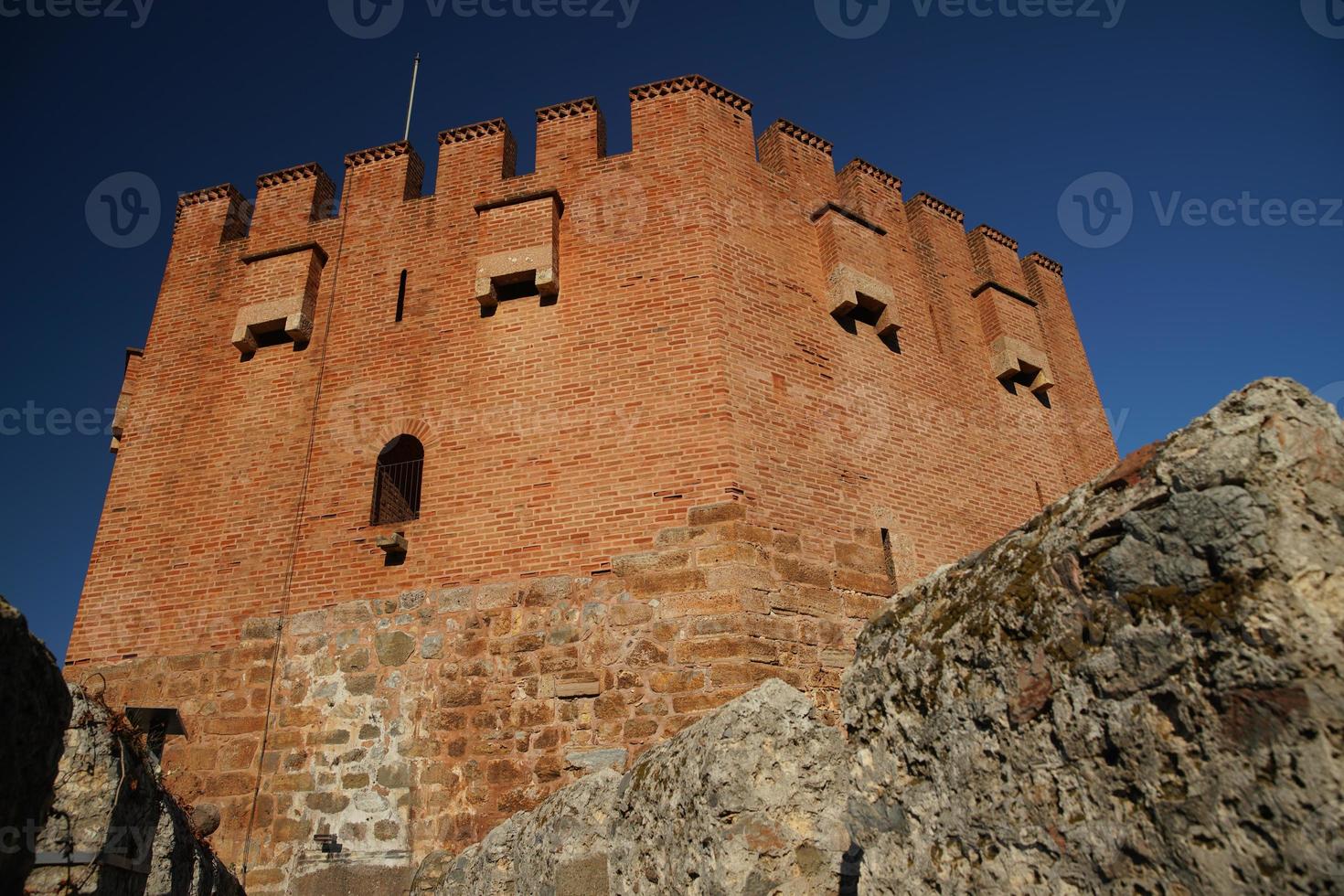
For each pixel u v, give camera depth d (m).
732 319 13.90
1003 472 16.75
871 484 14.25
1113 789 3.54
